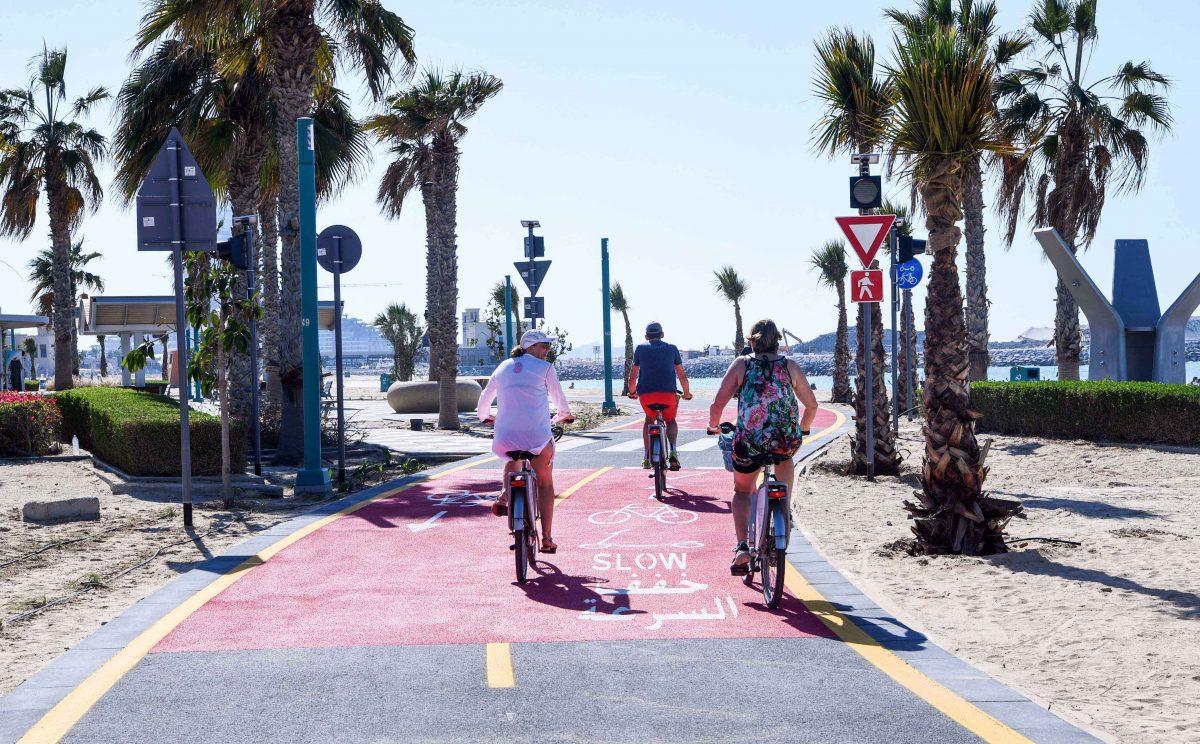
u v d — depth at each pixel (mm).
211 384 14812
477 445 19984
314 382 13195
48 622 6754
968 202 26188
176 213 10383
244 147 20875
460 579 7680
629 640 5945
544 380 7902
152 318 48625
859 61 13742
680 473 14320
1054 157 24891
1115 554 8406
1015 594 7191
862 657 5566
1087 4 24219
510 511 7496
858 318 14344
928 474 8812
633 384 12078
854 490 12812
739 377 6891
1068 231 24734
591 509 11102
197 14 17641
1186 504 11242
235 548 8977
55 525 10664
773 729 4445
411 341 54844
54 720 4609
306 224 13172
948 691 4961
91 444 18344
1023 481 13969
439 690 5012
